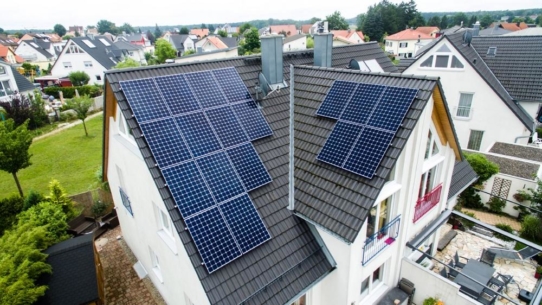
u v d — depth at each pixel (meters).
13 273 11.23
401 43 104.81
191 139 9.67
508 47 29.25
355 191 8.98
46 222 16.20
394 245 11.95
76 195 20.28
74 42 68.06
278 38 12.69
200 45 104.81
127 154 11.91
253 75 13.18
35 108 37.59
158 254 12.34
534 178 20.66
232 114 11.06
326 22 15.79
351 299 10.32
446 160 13.52
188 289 10.12
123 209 15.89
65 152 31.00
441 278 12.13
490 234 18.27
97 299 12.39
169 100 10.14
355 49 20.41
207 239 8.34
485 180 21.72
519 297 13.86
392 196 10.95
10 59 86.00
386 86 10.20
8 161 19.56
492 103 26.69
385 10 133.25
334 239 9.48
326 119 11.17
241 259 8.62
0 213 18.52
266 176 10.20
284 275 8.95
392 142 9.00
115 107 11.90
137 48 100.94
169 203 8.46
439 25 151.75
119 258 16.77
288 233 9.65
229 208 9.04
